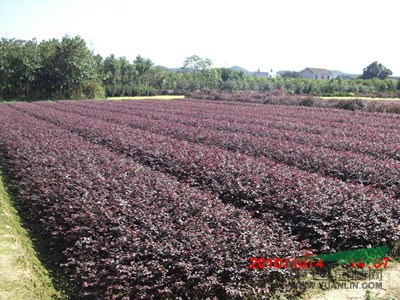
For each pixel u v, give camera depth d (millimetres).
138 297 5477
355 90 72188
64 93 55344
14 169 12297
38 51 53875
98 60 67000
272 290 6262
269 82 81938
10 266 6695
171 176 10664
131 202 7762
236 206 8906
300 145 14945
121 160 11352
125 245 6266
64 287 6559
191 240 6164
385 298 6203
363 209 7980
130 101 45781
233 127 20766
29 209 9617
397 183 10469
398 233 7598
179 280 5570
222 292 5824
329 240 7441
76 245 6840
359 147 15156
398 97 59469
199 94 59500
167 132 18953
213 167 10719
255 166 10883
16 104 39062
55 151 12516
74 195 8359
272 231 6930
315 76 145250
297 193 8562
